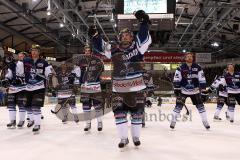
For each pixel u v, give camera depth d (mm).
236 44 22781
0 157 3502
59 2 12930
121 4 9711
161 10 9656
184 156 3562
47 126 6141
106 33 20781
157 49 24266
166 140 4602
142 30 3842
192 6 15516
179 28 20844
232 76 7227
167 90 11320
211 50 26781
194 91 5676
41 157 3494
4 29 17797
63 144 4266
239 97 7234
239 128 6066
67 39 23828
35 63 5281
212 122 7191
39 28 18062
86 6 15781
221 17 14766
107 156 3543
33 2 14422
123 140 3914
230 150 3928
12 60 5945
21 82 5773
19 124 5867
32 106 5195
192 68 5656
